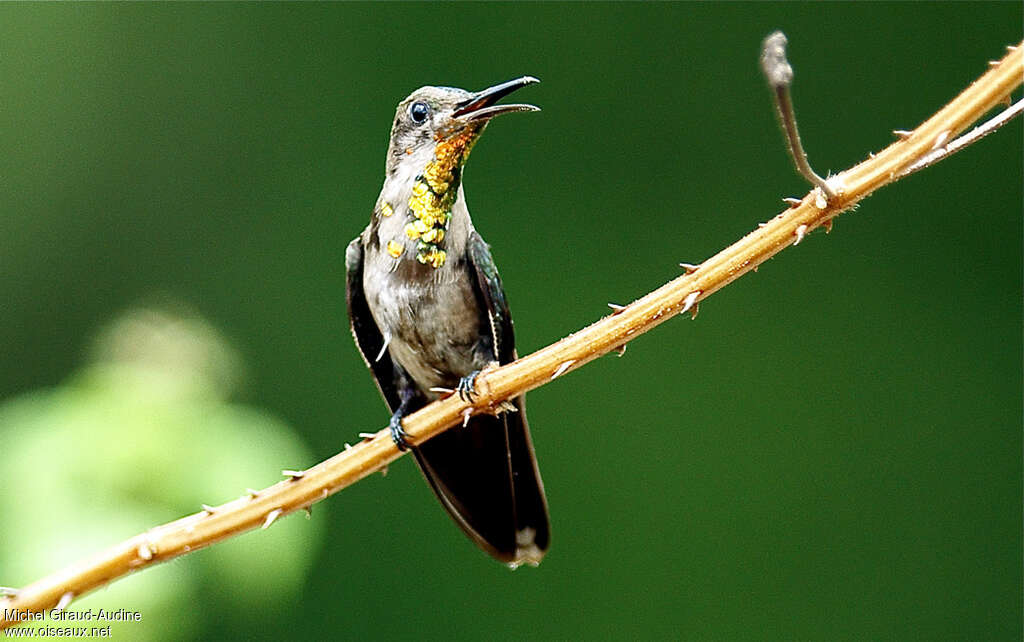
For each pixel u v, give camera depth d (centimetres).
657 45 1338
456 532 1225
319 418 1289
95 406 584
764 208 1302
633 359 1276
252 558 608
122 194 1389
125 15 1415
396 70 1365
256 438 604
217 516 416
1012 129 1300
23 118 1394
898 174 395
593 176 1323
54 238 1381
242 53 1389
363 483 1232
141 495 575
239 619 1179
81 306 1366
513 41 1349
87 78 1403
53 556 544
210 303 1345
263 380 1304
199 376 606
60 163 1394
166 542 406
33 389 1349
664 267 1302
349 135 1358
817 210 402
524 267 1305
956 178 1302
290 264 1338
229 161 1373
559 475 1243
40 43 1412
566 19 1349
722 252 413
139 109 1397
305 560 620
